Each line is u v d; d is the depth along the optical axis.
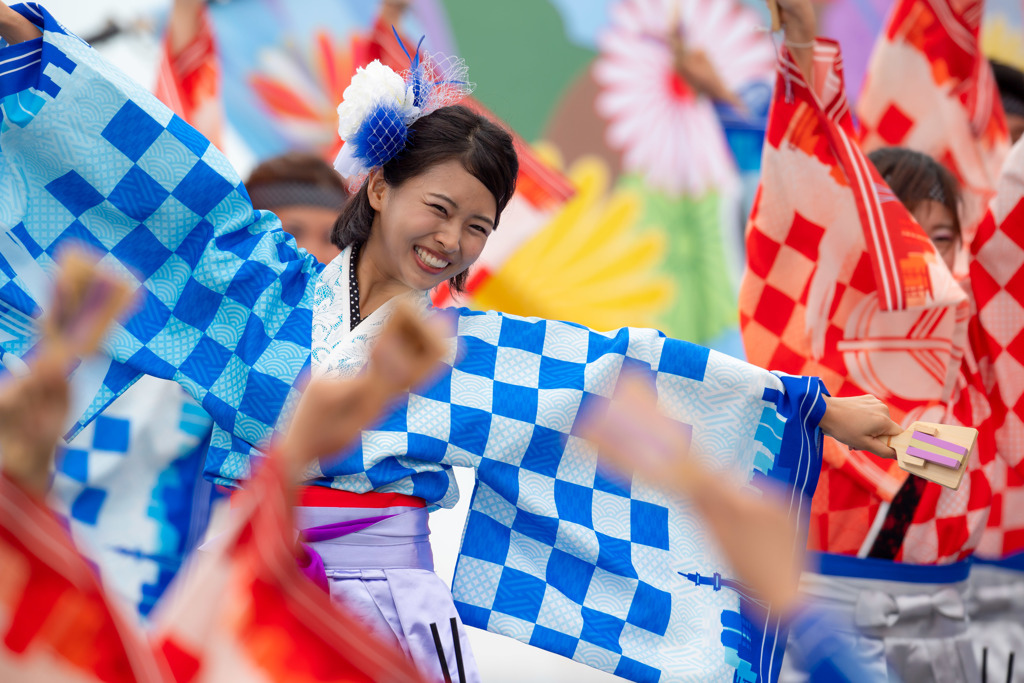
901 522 6.48
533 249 11.75
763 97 12.50
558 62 12.21
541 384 5.10
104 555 4.93
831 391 6.68
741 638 4.98
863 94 8.87
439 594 4.77
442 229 4.77
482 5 11.95
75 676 2.19
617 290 12.01
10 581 2.15
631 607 5.02
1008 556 7.00
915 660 6.41
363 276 5.04
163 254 5.05
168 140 5.00
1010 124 9.71
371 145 4.80
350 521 4.70
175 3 9.64
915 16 8.55
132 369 4.95
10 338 4.91
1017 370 6.78
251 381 4.86
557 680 8.06
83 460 4.98
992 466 6.75
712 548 5.10
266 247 5.11
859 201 6.43
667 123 12.36
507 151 4.87
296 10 11.27
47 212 4.93
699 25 12.42
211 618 2.43
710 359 5.16
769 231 6.68
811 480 5.15
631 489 5.16
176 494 5.05
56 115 4.84
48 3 10.78
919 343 6.59
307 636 2.50
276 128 11.26
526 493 5.03
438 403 4.98
